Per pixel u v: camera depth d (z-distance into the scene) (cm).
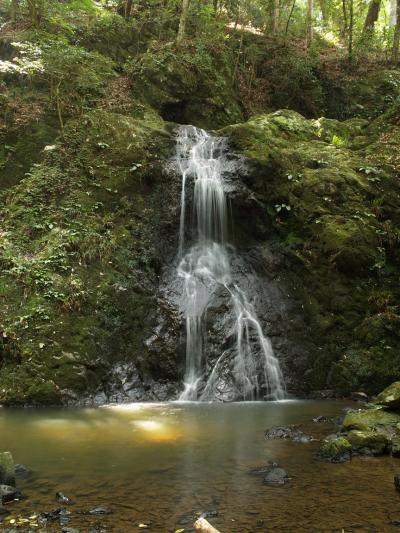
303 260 1023
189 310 909
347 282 1004
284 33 2028
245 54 1814
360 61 1953
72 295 839
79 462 483
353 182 1138
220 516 362
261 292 991
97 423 639
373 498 397
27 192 1005
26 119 1188
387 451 522
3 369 762
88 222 971
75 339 799
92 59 1459
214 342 880
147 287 934
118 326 851
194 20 1822
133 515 362
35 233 945
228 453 516
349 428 575
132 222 1012
